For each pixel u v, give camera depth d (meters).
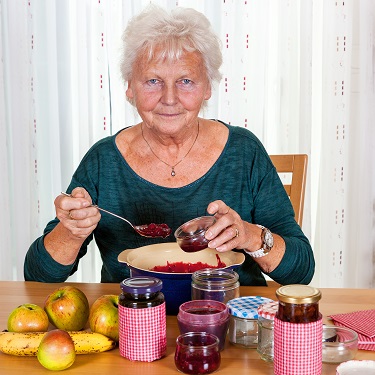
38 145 2.78
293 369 0.94
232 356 1.06
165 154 1.62
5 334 1.05
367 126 2.63
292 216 1.62
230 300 1.14
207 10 2.61
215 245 1.23
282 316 0.94
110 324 1.08
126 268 1.63
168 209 1.62
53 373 0.99
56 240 1.43
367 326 1.14
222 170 1.63
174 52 1.42
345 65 2.62
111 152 1.65
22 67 2.68
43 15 2.70
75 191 1.35
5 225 2.78
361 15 2.58
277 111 2.69
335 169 2.66
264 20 2.60
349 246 2.78
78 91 2.67
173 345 1.10
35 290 1.41
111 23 2.64
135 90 1.51
